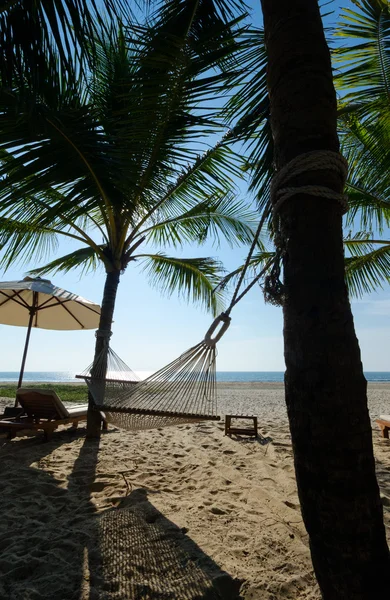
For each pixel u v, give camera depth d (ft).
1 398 36.27
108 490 9.13
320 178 3.57
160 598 5.04
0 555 6.13
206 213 16.02
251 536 6.75
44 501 8.43
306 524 3.29
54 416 14.62
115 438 15.19
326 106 3.73
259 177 7.94
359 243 15.65
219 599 5.06
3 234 11.89
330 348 3.25
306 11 3.95
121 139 7.80
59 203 7.86
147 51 6.78
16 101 6.01
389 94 10.60
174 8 7.08
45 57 6.02
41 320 19.25
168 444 14.24
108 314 13.82
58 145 7.00
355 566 3.03
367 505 3.12
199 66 6.96
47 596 5.08
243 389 67.31
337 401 3.17
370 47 9.80
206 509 7.95
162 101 7.43
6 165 6.59
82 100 10.46
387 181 12.82
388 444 14.83
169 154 9.11
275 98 3.93
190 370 6.14
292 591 5.21
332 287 3.38
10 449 13.01
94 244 13.79
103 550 6.23
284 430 17.49
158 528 7.03
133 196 9.34
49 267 17.52
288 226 3.66
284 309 3.64
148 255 15.83
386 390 65.87
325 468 3.14
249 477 10.27
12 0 5.22
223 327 5.49
